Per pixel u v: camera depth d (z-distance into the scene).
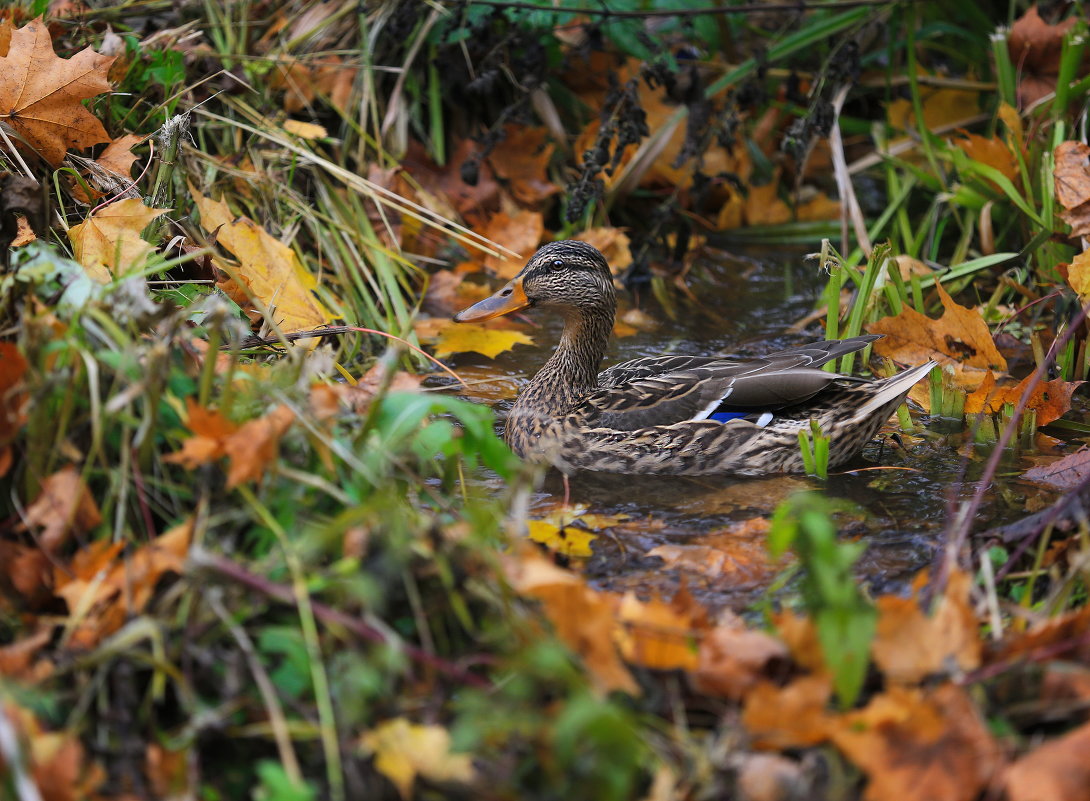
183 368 5.85
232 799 4.47
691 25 11.71
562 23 12.08
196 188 9.62
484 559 5.00
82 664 4.60
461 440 5.97
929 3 12.61
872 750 4.42
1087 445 8.10
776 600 6.08
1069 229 9.99
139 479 5.27
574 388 8.75
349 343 9.38
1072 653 4.99
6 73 8.09
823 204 12.57
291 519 5.29
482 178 11.84
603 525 7.13
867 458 8.23
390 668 4.63
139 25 11.09
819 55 12.90
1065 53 10.14
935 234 11.21
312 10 11.84
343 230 10.24
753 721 4.57
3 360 5.27
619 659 4.88
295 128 10.54
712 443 8.16
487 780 4.36
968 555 6.09
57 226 7.97
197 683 4.72
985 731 4.45
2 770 3.94
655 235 11.30
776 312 10.76
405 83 11.86
